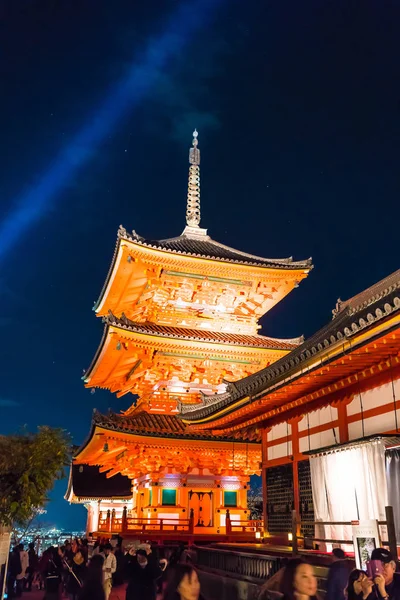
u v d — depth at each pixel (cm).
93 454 3628
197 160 4919
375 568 904
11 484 1269
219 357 3572
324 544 1609
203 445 3023
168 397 3516
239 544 2052
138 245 3478
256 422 2317
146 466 3094
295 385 1692
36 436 1341
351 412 1642
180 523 2989
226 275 3803
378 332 1213
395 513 1266
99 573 1154
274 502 2111
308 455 1766
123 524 2741
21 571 2119
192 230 4584
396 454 1299
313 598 823
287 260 4097
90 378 4172
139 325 3459
